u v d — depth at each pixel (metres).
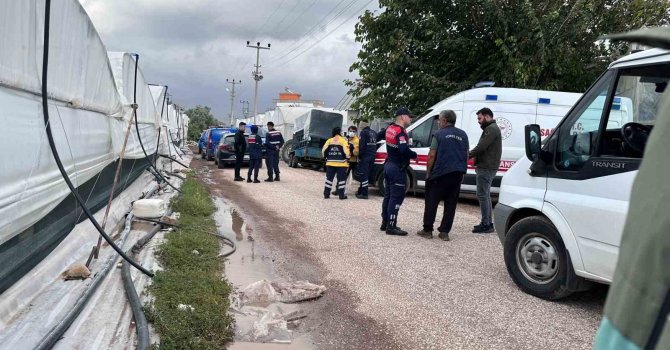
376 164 12.20
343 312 4.58
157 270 5.16
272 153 15.98
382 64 16.06
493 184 10.95
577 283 4.70
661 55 3.98
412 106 16.06
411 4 15.45
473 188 11.25
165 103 20.47
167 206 9.41
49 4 4.57
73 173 5.89
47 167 4.91
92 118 6.91
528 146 4.96
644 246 0.87
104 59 7.40
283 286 5.09
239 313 4.43
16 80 4.15
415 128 11.90
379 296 5.02
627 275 0.90
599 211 4.30
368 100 16.16
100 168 7.40
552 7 14.63
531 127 4.97
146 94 13.66
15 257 4.16
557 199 4.73
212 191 13.21
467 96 11.23
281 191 13.39
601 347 0.94
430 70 15.79
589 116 4.57
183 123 45.56
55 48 5.21
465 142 7.43
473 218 9.62
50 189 4.95
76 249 5.53
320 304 4.78
